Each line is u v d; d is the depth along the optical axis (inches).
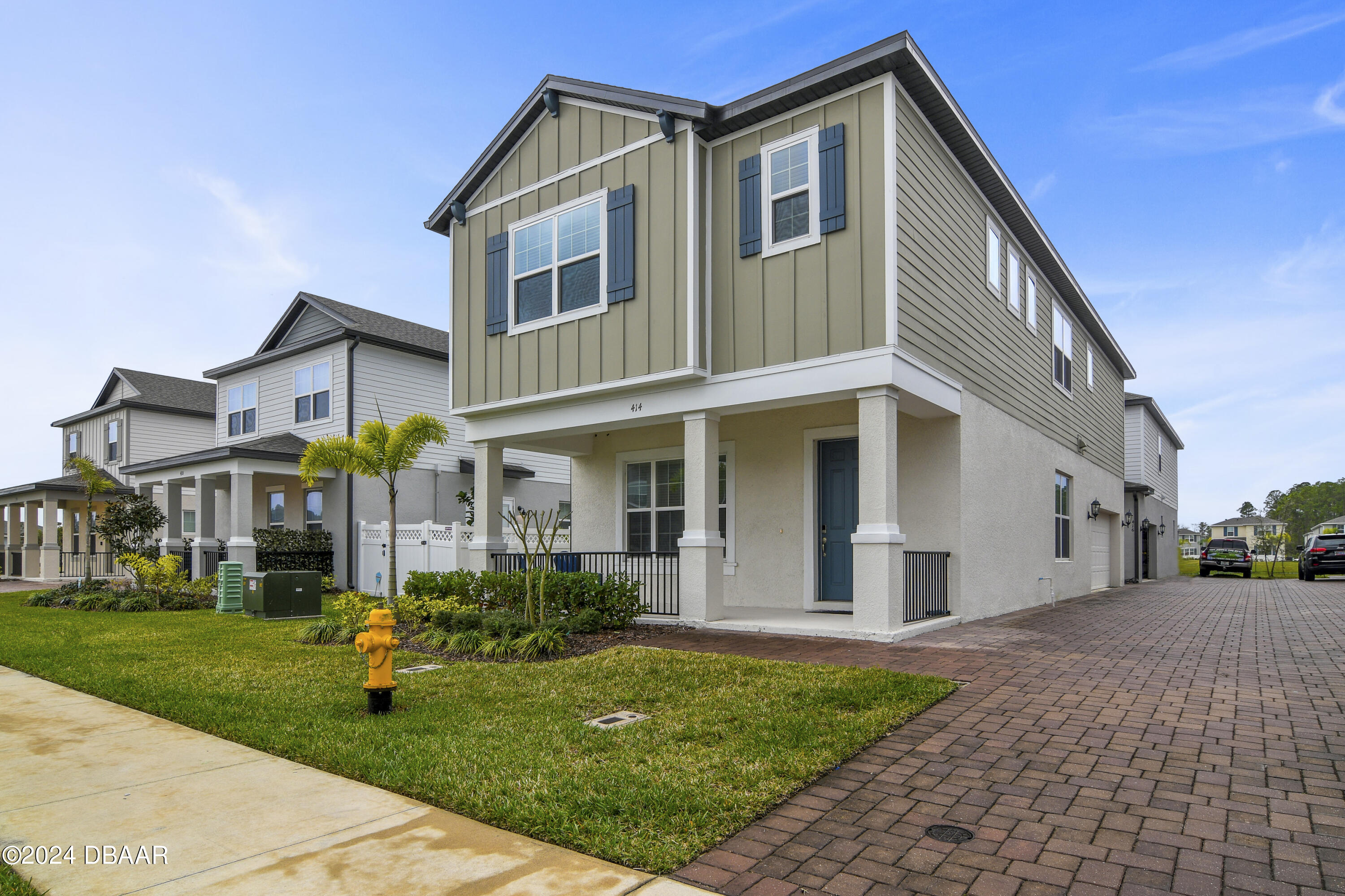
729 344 390.9
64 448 1174.3
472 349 492.1
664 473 530.9
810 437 453.7
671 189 398.3
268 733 212.8
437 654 340.2
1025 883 122.2
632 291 409.4
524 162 470.3
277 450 701.9
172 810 159.3
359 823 150.9
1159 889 119.7
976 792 160.9
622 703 238.5
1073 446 688.4
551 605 399.2
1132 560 945.5
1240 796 155.9
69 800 166.1
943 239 409.1
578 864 131.6
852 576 436.5
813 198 369.4
